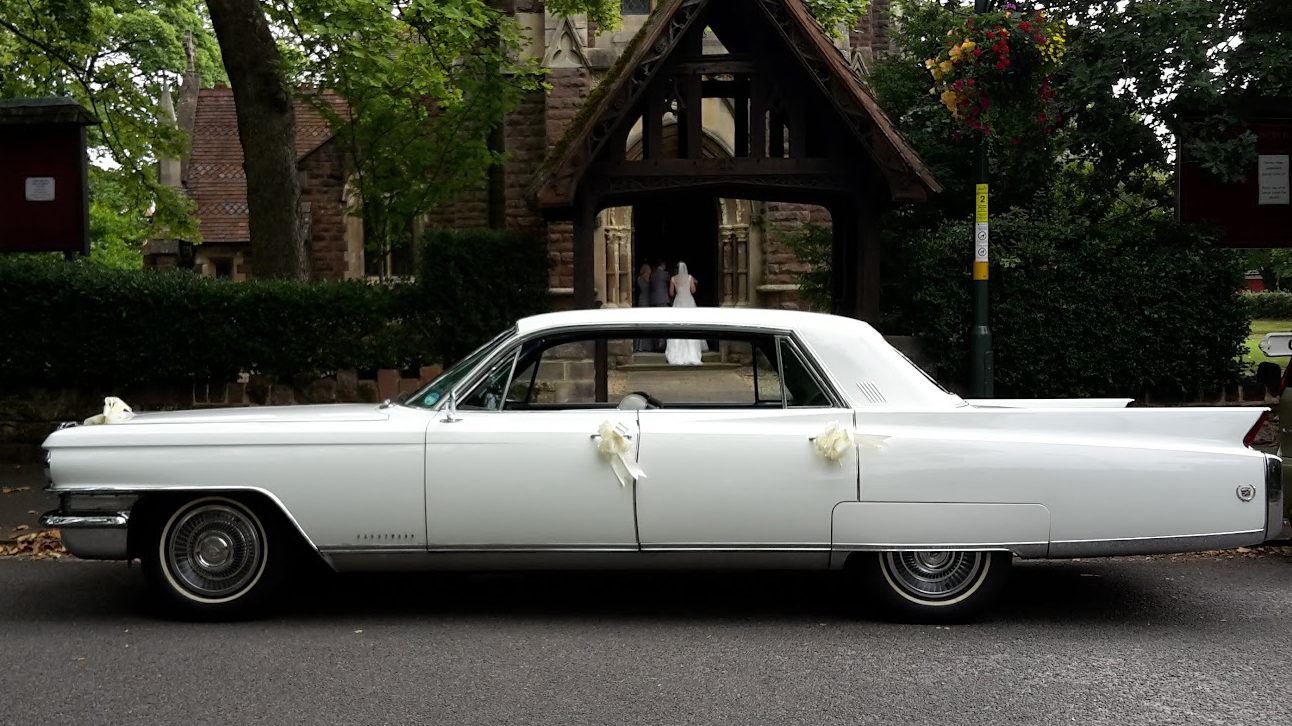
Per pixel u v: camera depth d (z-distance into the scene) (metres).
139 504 5.84
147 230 22.94
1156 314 12.17
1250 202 12.38
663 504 5.54
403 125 15.98
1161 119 12.45
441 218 21.27
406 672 5.02
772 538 5.55
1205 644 5.46
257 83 12.73
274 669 5.07
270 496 5.62
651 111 11.16
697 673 4.99
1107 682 4.85
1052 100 11.22
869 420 5.61
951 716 4.42
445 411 5.77
